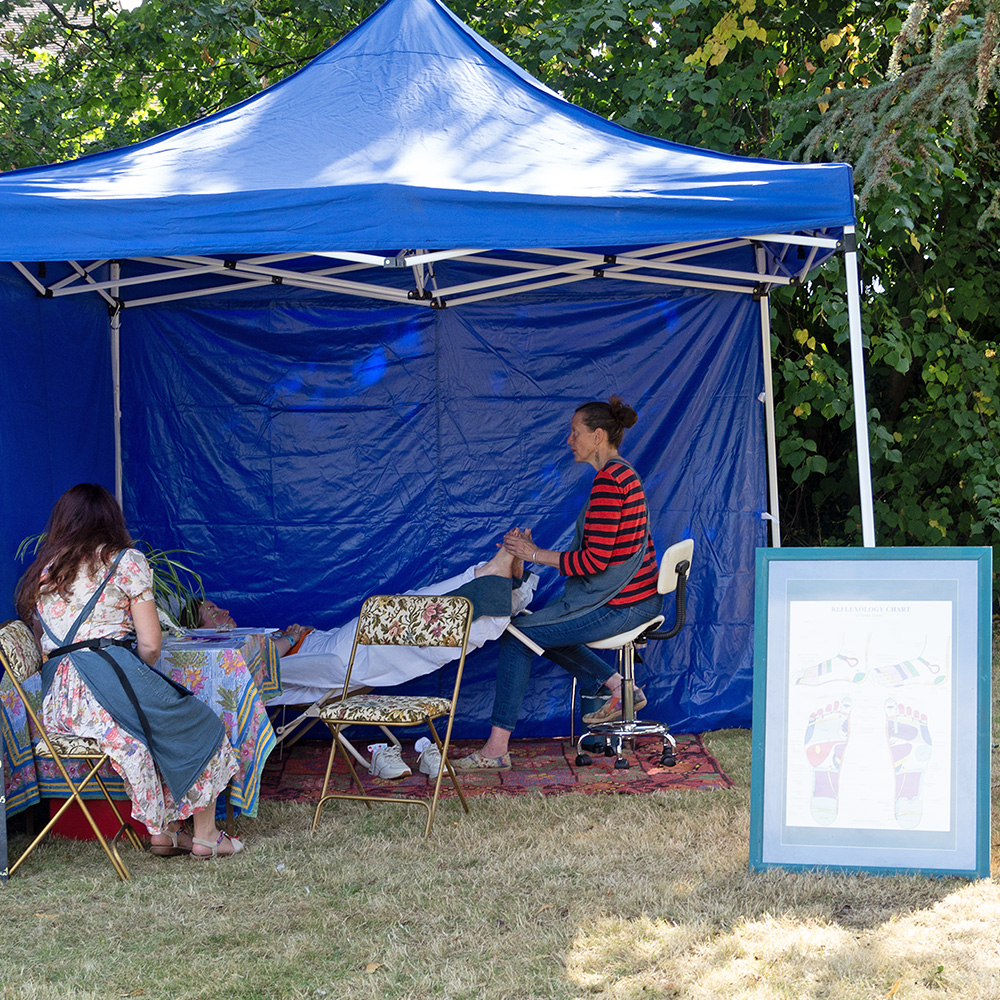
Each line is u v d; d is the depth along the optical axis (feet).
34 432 16.42
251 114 15.57
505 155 13.98
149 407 20.07
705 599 19.93
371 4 29.09
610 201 12.10
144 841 14.20
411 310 19.99
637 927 10.84
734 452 20.02
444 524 20.06
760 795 12.29
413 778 17.13
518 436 20.06
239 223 12.05
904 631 12.24
